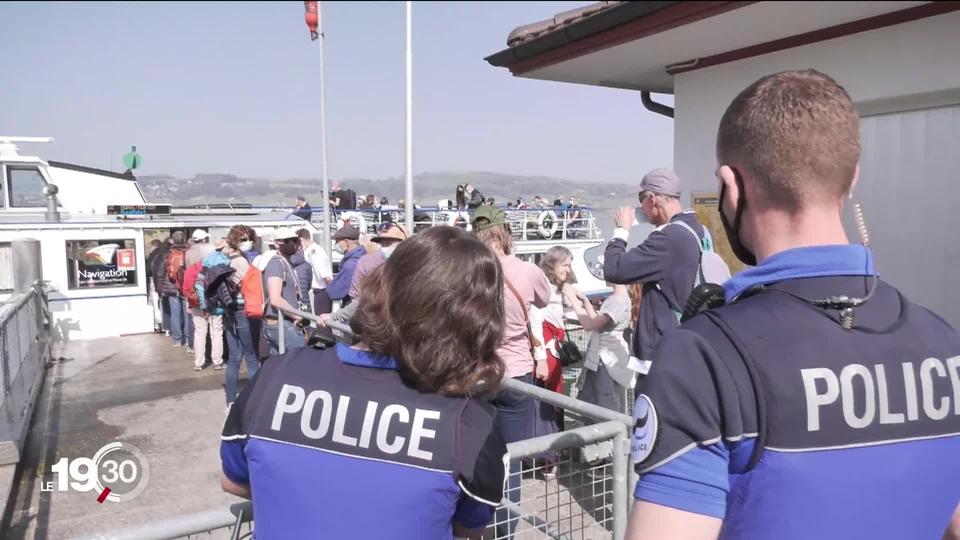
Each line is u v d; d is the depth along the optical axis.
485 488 1.28
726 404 0.97
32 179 11.89
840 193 1.05
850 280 1.04
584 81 4.86
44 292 9.68
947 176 3.28
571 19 3.92
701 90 4.27
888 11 3.23
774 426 0.95
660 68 4.44
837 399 0.96
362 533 1.25
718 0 3.10
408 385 1.34
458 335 1.31
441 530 1.27
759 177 1.06
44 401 7.18
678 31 3.50
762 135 1.04
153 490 4.75
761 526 0.97
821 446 0.95
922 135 3.36
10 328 5.84
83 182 13.92
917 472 0.99
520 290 3.54
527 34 4.11
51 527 4.16
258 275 6.27
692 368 1.00
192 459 5.37
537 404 3.93
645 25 3.44
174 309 10.16
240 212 13.79
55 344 10.40
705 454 0.98
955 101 3.19
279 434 1.32
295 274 6.75
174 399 7.20
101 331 10.99
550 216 13.88
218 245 8.46
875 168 3.59
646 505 1.00
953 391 1.03
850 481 0.95
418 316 1.30
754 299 1.06
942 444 1.01
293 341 6.30
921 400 1.01
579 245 13.25
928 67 3.20
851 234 3.74
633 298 4.23
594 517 2.47
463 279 1.32
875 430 0.97
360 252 6.41
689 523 0.97
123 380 8.07
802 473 0.95
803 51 3.66
